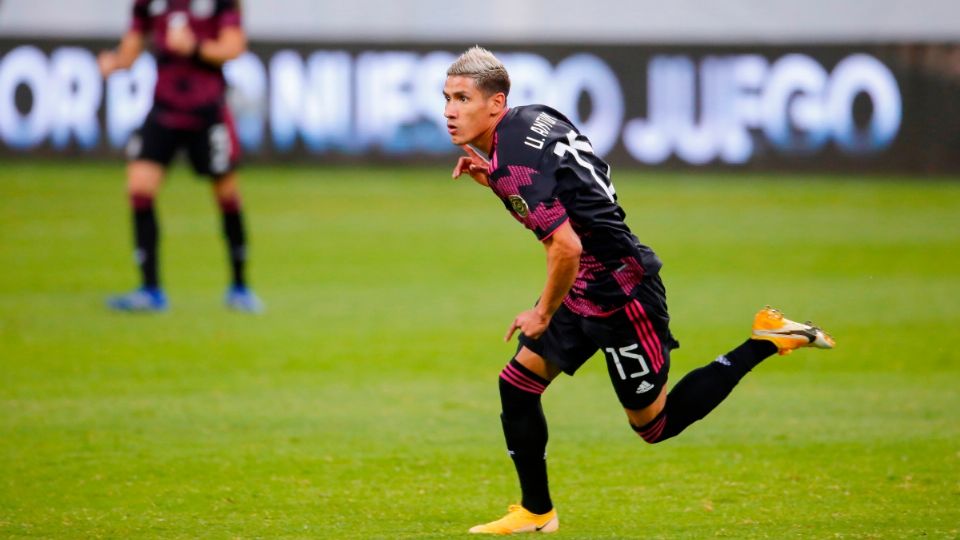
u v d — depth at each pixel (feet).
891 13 239.91
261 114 214.07
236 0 111.86
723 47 214.07
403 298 121.70
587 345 55.16
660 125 215.92
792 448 72.54
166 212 175.32
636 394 55.21
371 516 59.52
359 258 144.15
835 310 115.75
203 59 111.34
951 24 239.09
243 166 214.90
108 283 127.54
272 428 76.69
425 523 58.39
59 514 59.31
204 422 77.87
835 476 66.49
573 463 69.87
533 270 138.21
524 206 50.44
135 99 209.26
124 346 99.60
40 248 146.20
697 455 71.26
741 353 56.95
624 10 244.01
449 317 112.88
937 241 156.04
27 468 67.41
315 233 160.56
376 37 213.87
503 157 50.83
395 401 83.97
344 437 74.79
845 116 214.90
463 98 51.60
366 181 205.87
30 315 111.24
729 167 216.33
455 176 54.70
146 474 66.54
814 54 213.66
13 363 93.35
